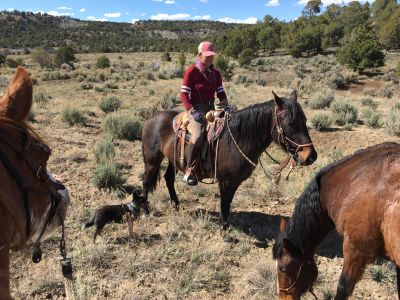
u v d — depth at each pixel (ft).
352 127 50.21
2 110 6.50
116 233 20.33
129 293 15.44
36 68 192.65
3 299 5.07
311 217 12.75
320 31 276.00
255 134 18.52
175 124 21.22
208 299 15.34
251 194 26.30
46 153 7.25
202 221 21.35
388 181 10.41
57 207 7.73
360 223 10.85
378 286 16.33
